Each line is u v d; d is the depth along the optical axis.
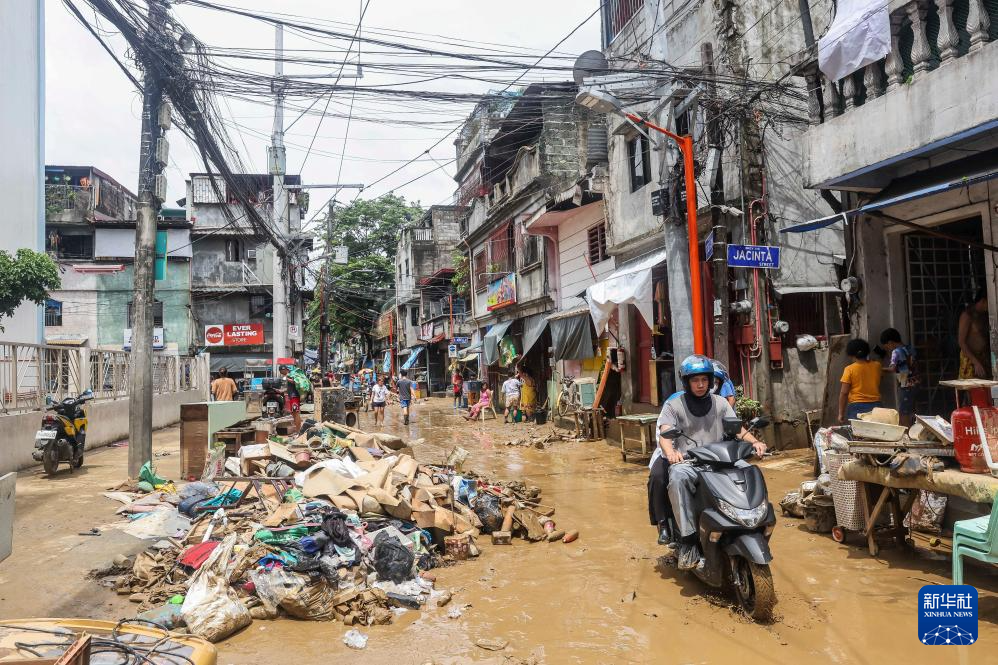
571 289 18.25
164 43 8.73
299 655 3.96
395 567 5.02
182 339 31.84
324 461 7.01
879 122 7.68
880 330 9.01
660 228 12.84
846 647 3.78
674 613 4.43
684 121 12.43
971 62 6.63
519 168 20.94
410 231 42.22
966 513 5.52
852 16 7.91
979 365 7.68
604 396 15.00
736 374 11.41
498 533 6.38
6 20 17.34
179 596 4.67
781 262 11.32
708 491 4.33
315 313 48.38
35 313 18.94
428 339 38.66
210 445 9.44
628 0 14.91
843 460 5.50
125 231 30.73
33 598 4.89
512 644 4.03
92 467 10.86
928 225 8.63
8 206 17.39
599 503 8.03
